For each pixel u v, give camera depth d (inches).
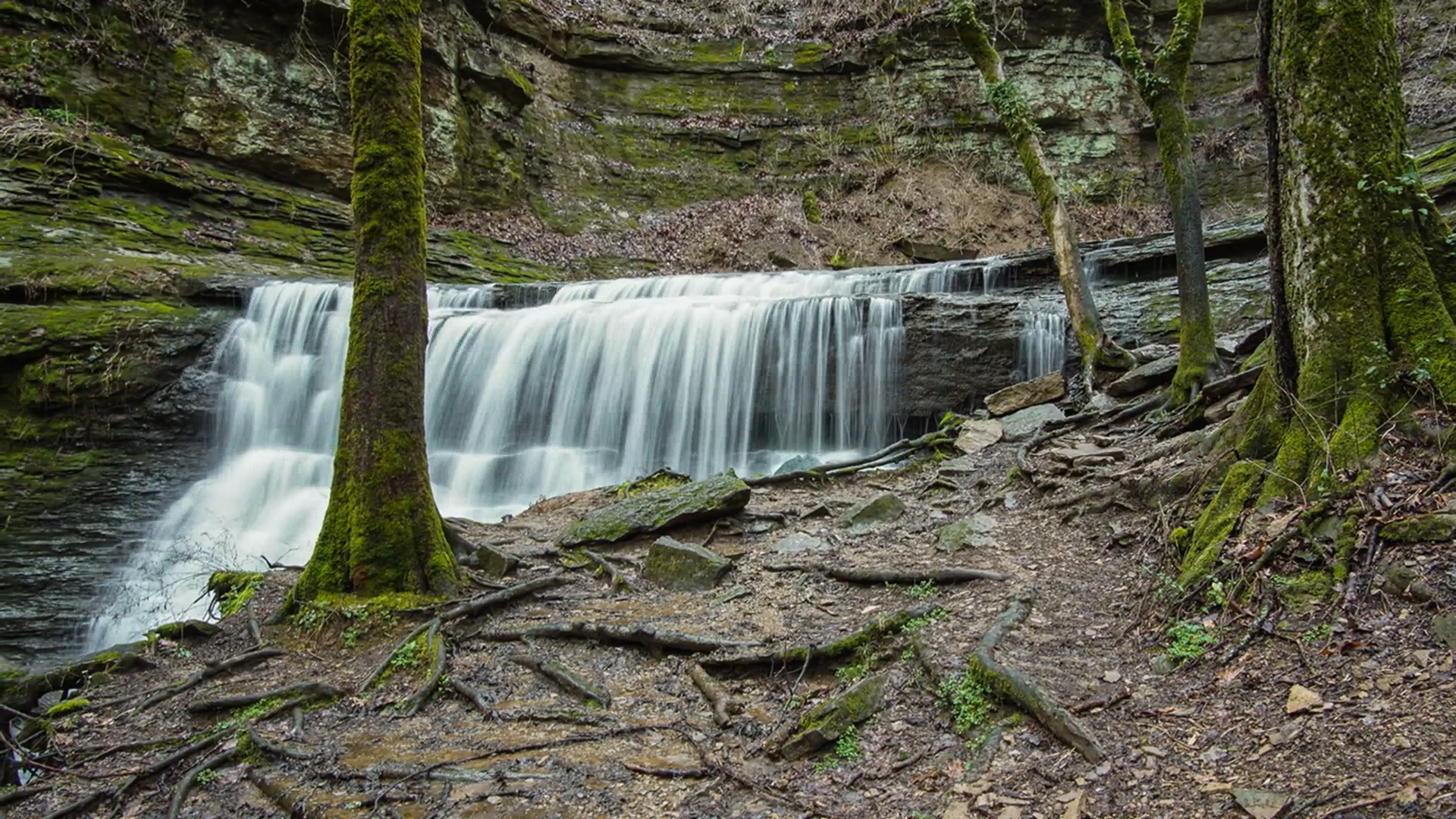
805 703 188.1
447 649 230.7
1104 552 231.9
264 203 649.0
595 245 852.0
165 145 636.1
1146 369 367.6
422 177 275.9
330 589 259.4
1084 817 132.9
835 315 471.5
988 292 553.3
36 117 569.3
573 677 209.8
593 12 968.3
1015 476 308.7
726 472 327.9
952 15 489.7
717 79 978.7
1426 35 797.2
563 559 295.3
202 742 197.6
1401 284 193.5
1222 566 183.0
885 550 265.7
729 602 243.8
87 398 460.4
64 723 218.5
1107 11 373.1
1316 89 199.3
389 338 266.5
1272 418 209.9
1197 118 896.9
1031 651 181.5
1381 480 177.8
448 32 784.9
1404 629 151.5
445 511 450.0
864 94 976.9
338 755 186.2
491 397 519.5
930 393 448.1
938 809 143.3
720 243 861.8
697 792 159.0
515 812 157.6
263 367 518.9
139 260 541.3
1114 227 876.6
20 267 492.4
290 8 693.3
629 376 501.0
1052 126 928.3
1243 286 441.4
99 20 613.6
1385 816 115.6
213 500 470.6
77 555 429.1
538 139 885.8
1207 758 139.9
